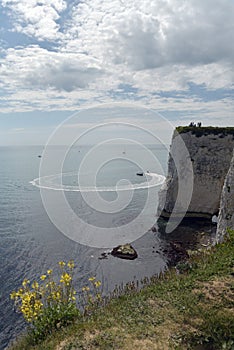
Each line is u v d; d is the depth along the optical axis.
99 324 6.88
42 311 7.45
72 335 6.53
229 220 17.56
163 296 8.05
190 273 9.66
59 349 6.11
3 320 15.12
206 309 7.16
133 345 5.99
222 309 7.18
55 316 7.36
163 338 6.19
